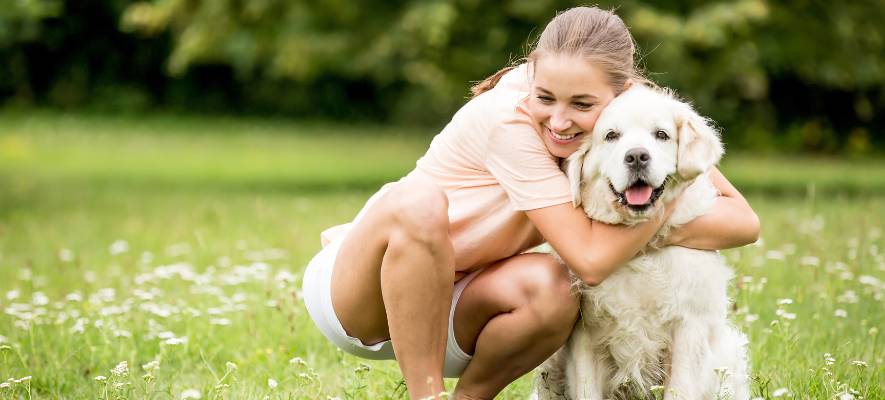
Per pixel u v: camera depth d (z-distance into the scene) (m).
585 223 4.20
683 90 16.78
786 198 14.06
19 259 9.09
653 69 15.41
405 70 27.27
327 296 4.43
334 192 16.25
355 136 30.30
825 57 17.81
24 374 5.27
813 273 6.60
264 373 5.26
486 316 4.30
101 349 5.67
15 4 17.75
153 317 6.30
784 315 5.06
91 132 28.56
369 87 35.03
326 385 5.18
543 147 4.28
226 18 17.42
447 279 4.11
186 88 35.22
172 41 33.62
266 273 7.10
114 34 34.28
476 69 16.59
